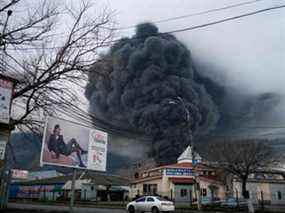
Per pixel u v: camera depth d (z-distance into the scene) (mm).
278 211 29469
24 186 64625
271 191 51594
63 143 19297
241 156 39219
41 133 18266
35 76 16766
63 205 37781
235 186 50125
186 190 48438
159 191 50094
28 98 17062
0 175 14750
